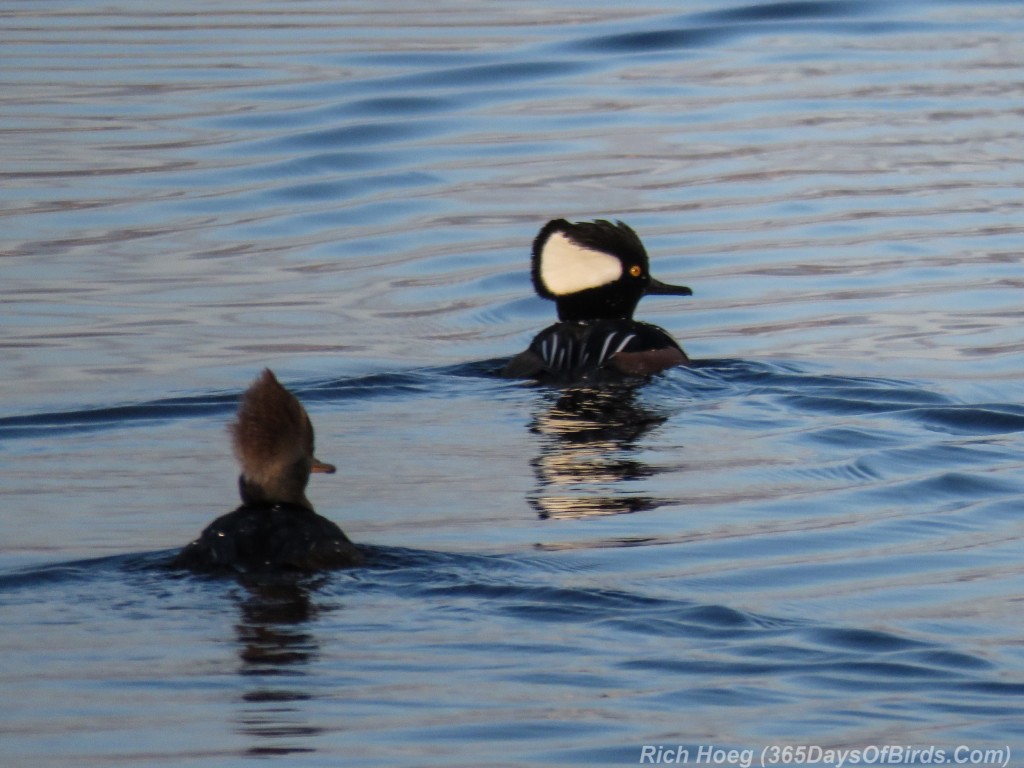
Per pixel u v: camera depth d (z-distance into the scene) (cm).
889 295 1741
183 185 2098
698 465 1243
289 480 978
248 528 957
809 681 845
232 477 1204
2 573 969
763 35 2820
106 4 3048
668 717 796
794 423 1345
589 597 951
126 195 2056
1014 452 1275
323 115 2362
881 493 1187
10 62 2608
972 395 1421
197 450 1270
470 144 2267
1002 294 1734
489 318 1703
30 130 2283
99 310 1681
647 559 1040
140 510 1130
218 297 1734
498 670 843
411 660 851
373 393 1426
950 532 1111
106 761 744
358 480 1202
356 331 1641
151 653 850
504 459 1250
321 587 933
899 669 863
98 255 1859
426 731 775
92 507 1134
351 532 1088
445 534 1082
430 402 1399
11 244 1886
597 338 1479
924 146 2244
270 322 1659
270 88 2477
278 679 826
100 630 877
